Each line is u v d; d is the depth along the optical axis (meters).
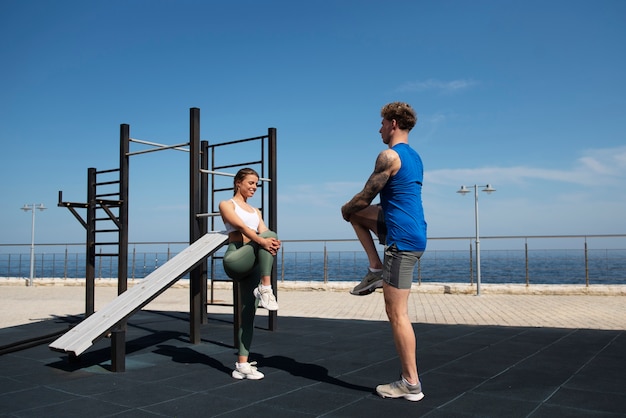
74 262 16.80
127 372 3.71
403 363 2.87
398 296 2.80
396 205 2.78
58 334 5.11
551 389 3.10
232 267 3.28
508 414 2.59
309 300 10.67
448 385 3.21
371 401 2.87
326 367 3.85
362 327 6.20
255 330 5.92
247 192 3.54
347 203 2.87
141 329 6.08
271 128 5.91
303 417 2.58
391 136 2.95
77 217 5.79
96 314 3.95
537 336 5.23
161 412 2.69
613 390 3.06
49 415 2.64
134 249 15.38
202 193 6.16
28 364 4.01
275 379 3.45
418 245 2.79
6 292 13.55
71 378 3.52
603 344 4.71
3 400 2.95
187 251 4.31
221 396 3.01
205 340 5.23
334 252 13.36
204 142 6.23
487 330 5.70
